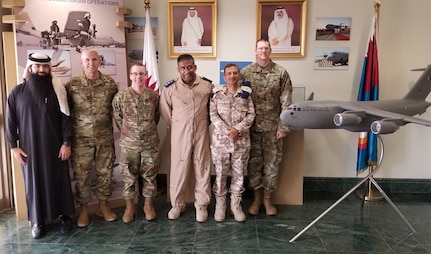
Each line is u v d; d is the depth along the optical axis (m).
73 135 2.68
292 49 3.30
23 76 2.64
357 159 3.37
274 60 3.35
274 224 2.80
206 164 2.82
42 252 2.39
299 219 2.89
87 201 2.80
